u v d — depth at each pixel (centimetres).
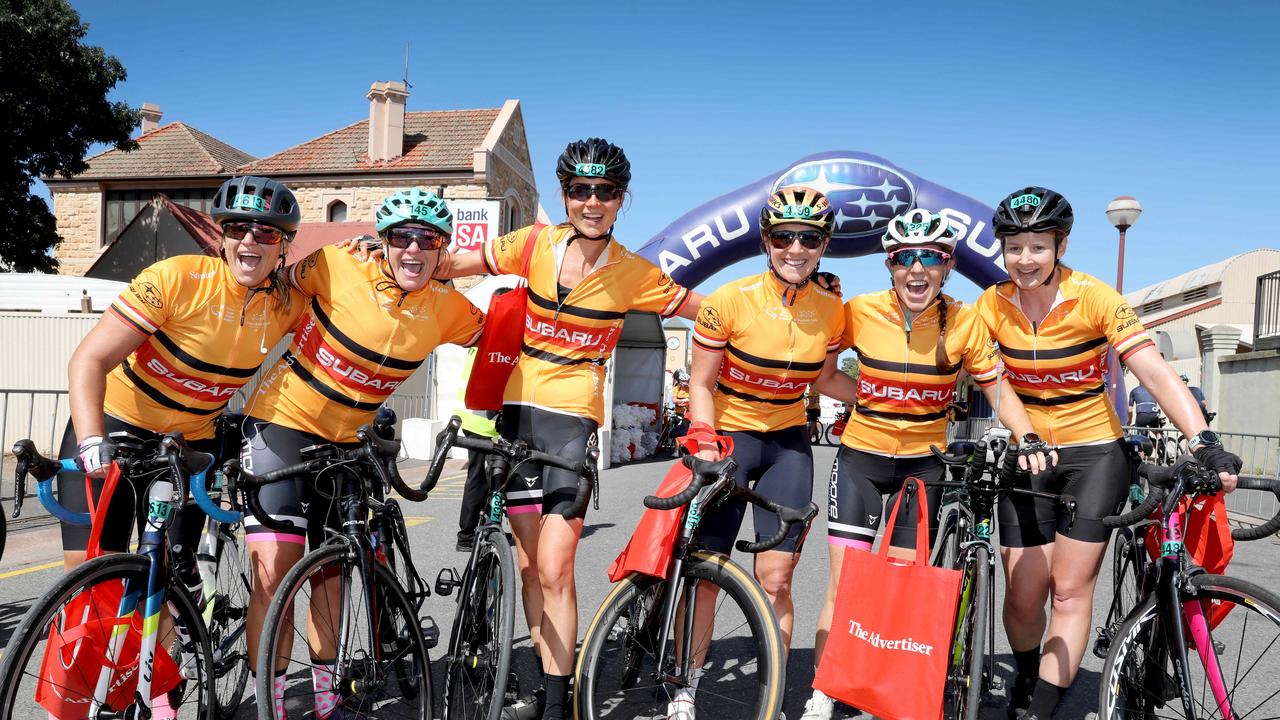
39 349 1148
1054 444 282
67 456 255
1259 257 2822
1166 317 2864
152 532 230
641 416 1608
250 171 2361
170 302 245
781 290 288
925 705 237
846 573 253
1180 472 223
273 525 238
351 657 238
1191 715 228
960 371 317
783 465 297
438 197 261
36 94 1617
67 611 215
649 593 260
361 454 227
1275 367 1255
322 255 268
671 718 258
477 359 296
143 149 2584
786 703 306
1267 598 214
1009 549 289
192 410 262
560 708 258
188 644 244
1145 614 242
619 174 267
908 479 263
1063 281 275
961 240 769
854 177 782
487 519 268
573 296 278
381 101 2309
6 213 1717
